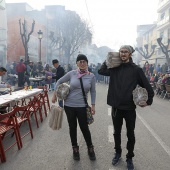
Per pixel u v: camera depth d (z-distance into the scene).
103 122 7.05
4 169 3.90
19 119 5.37
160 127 6.72
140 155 4.57
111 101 3.90
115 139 4.09
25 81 16.06
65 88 4.12
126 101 3.74
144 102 3.61
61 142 5.23
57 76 8.34
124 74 3.78
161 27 39.31
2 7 24.75
